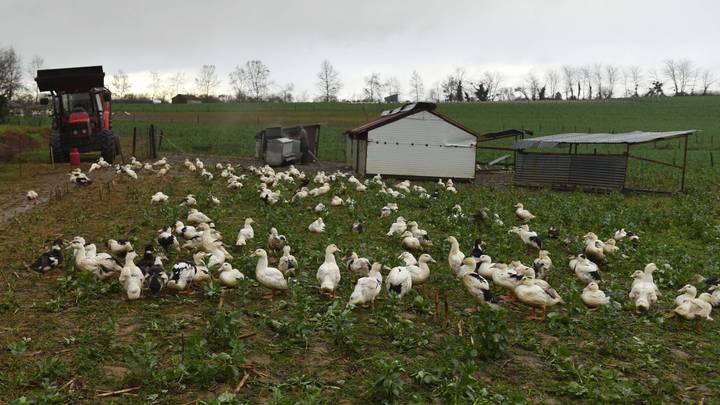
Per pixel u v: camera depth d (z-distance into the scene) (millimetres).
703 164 49312
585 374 8547
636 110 106188
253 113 97500
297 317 9953
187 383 7812
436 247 16266
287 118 92000
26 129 51812
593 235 16422
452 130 36250
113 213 19922
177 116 91812
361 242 16125
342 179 30547
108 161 36562
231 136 67312
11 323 9664
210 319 9883
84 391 7516
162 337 9188
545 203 26203
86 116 35344
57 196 22703
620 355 9422
